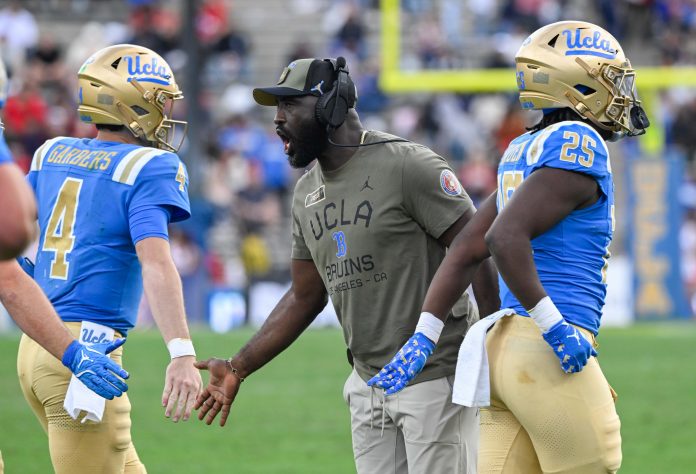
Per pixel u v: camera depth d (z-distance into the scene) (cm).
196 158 5575
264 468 2458
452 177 1512
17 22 7194
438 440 1492
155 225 1455
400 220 1506
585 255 1326
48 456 2523
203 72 7131
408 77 5516
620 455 1327
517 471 1351
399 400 1509
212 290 5409
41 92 6744
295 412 3094
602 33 1375
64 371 1445
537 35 1384
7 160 1112
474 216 1418
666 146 6856
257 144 6519
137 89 1539
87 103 1545
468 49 5578
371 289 1520
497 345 1330
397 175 1501
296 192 1594
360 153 1527
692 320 5384
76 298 1474
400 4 5581
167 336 1422
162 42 6956
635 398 3278
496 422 1368
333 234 1534
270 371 3744
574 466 1304
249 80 7312
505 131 6444
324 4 7894
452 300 1398
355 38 7112
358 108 7000
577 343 1269
